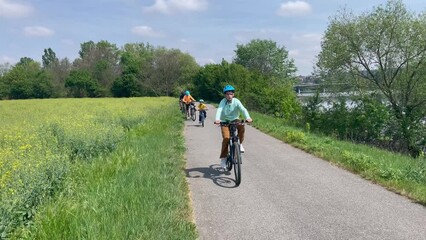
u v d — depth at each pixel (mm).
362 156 8516
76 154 8562
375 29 22906
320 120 20859
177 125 16812
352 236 4500
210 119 21812
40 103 42750
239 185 6805
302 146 11148
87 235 4031
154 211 4855
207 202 5828
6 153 6562
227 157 7586
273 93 31875
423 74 22078
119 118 16109
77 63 107625
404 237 4457
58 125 11430
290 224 4891
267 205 5652
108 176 6625
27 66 107375
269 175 7570
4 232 4043
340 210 5398
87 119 14648
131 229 4203
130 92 86250
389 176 7047
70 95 91625
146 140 11008
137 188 5719
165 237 4148
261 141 12805
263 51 79750
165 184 6141
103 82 95125
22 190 4859
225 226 4852
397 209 5418
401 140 19344
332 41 24375
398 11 22391
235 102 7359
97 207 4875
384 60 23531
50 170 5906
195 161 9102
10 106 35531
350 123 19484
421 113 21953
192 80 60406
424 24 21750
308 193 6254
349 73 24750
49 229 4176
